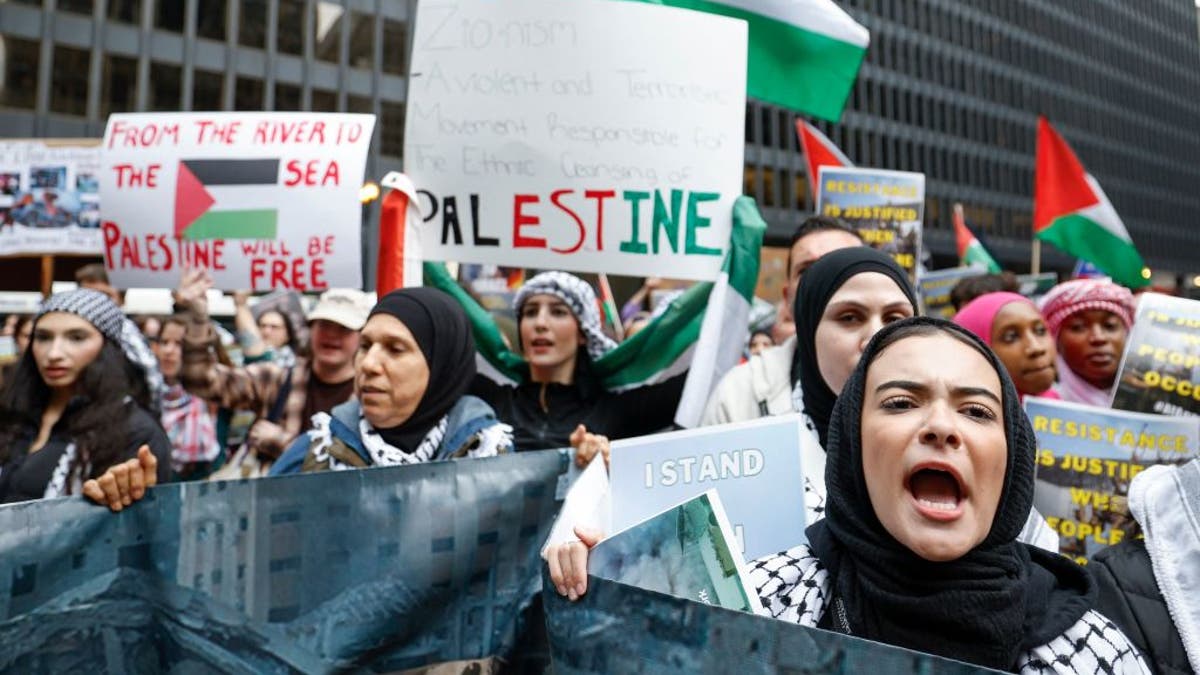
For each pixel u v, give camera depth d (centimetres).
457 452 229
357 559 173
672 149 287
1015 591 122
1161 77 7369
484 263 288
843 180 513
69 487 241
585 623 133
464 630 178
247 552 167
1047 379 287
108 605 157
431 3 296
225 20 2927
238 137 303
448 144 292
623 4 287
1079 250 611
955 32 5475
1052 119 6134
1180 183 7506
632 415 311
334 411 245
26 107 2628
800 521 170
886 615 126
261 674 165
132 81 2786
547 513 188
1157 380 251
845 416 139
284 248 297
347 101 3119
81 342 249
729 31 292
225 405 402
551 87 287
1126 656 125
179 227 300
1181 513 155
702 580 134
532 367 320
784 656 114
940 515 121
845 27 361
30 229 450
